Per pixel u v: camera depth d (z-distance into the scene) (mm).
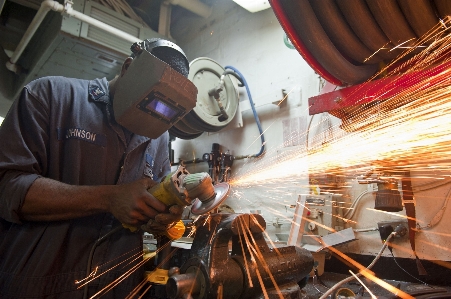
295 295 839
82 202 891
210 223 802
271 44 2547
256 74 2607
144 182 896
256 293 782
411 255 1562
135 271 1064
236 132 2633
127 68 1079
